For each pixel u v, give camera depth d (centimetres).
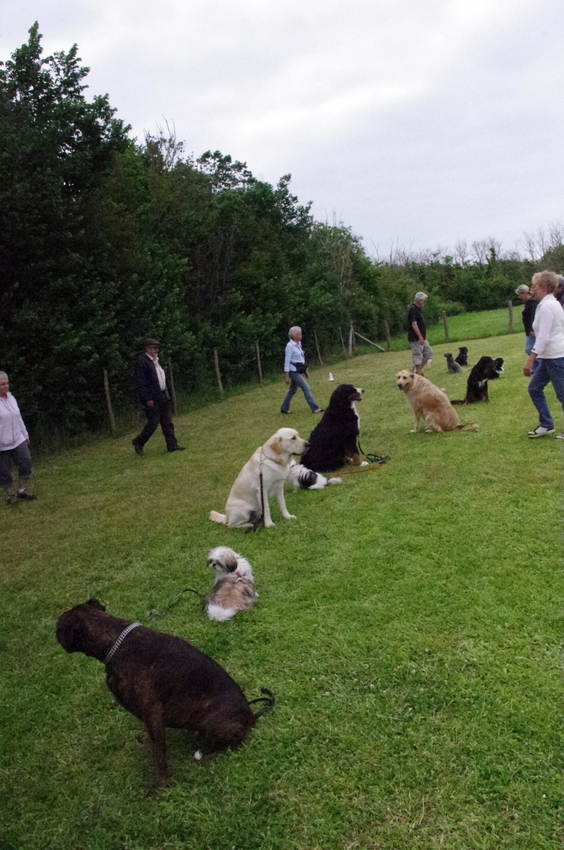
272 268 2233
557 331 646
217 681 282
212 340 1817
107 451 1085
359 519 550
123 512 685
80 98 1273
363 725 289
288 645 364
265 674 339
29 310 1110
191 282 1897
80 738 312
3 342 1124
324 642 361
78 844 248
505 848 218
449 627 356
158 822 252
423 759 263
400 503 573
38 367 1152
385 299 3309
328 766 267
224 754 282
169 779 272
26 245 1130
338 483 671
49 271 1183
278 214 2444
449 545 463
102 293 1274
